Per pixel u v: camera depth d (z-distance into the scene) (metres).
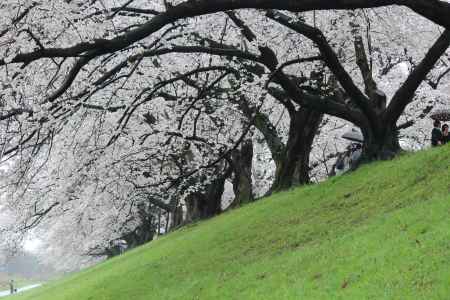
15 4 11.45
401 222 10.45
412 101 27.45
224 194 42.50
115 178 24.48
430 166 13.60
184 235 23.52
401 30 22.33
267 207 18.84
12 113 12.54
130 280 17.59
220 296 11.66
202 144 24.16
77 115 17.61
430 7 11.68
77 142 20.00
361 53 18.84
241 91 18.86
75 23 12.09
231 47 18.81
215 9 10.50
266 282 11.02
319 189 17.50
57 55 10.44
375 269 8.88
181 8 10.48
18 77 12.48
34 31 12.17
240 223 18.45
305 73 20.59
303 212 16.02
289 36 19.22
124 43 10.55
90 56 11.04
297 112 21.16
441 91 30.06
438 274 7.66
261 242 14.96
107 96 19.45
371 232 10.87
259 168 35.81
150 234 46.25
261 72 19.47
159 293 14.36
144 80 19.58
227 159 25.69
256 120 22.55
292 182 21.61
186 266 16.12
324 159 32.44
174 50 14.86
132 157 23.69
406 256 8.72
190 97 21.39
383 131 17.08
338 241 11.37
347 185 16.23
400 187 13.62
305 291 9.38
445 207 9.97
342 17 18.12
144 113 22.12
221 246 16.66
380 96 17.92
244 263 13.52
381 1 10.83
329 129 31.53
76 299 18.81
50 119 13.16
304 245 12.77
